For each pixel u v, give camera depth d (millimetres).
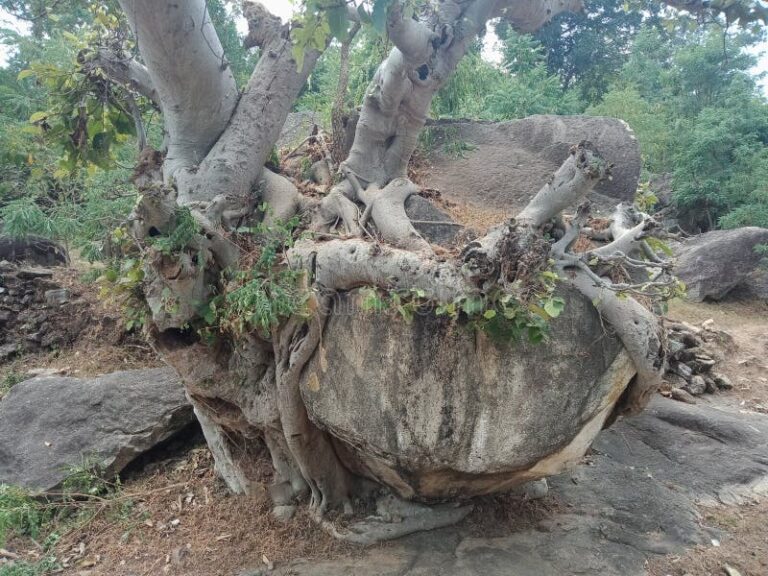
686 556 5105
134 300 5066
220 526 5625
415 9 4512
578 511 5742
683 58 19688
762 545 5371
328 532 5297
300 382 4801
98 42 5496
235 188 5121
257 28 5375
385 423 4383
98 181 9391
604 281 3916
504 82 14633
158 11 4258
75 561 5484
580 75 23922
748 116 17531
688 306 14273
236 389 5336
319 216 5328
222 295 4789
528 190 6367
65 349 9641
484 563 4863
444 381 4168
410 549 5055
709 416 7797
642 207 6062
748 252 14703
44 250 11234
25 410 7297
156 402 7109
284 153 7137
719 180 17578
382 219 4895
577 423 4098
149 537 5668
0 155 9359
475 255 3680
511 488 5512
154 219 4312
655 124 18234
